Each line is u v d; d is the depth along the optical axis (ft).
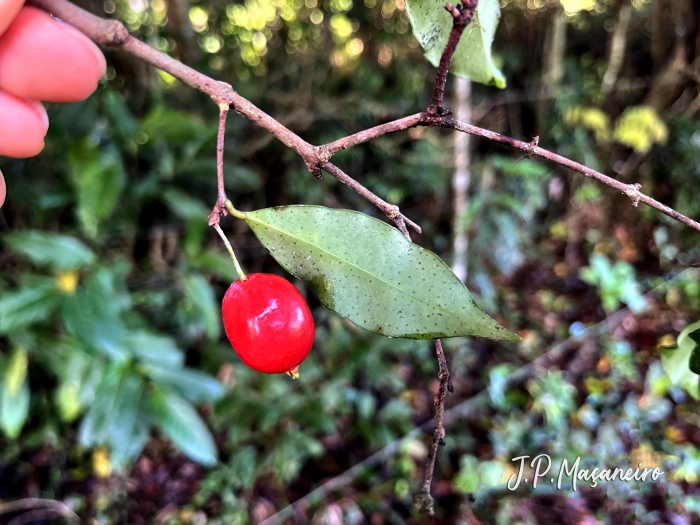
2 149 0.34
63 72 0.32
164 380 0.73
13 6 0.29
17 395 0.72
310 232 0.26
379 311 0.26
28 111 0.34
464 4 0.22
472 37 0.34
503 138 0.26
